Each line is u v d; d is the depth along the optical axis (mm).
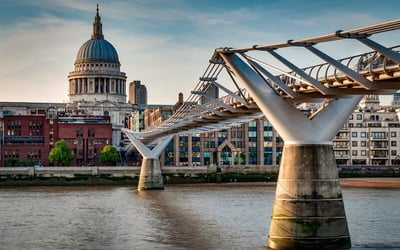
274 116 47688
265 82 48219
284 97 49875
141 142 143000
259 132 199875
